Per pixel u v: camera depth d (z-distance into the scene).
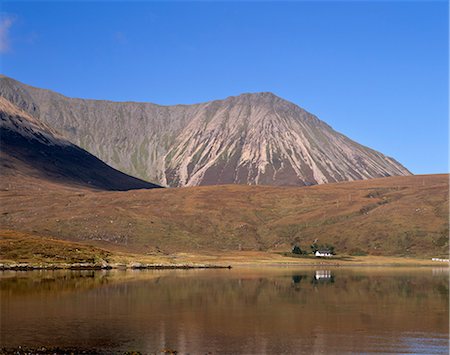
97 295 67.62
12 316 50.91
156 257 157.50
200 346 38.84
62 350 37.19
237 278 100.00
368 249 197.12
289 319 50.22
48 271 112.88
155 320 49.22
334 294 71.44
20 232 153.25
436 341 40.78
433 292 74.44
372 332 44.09
